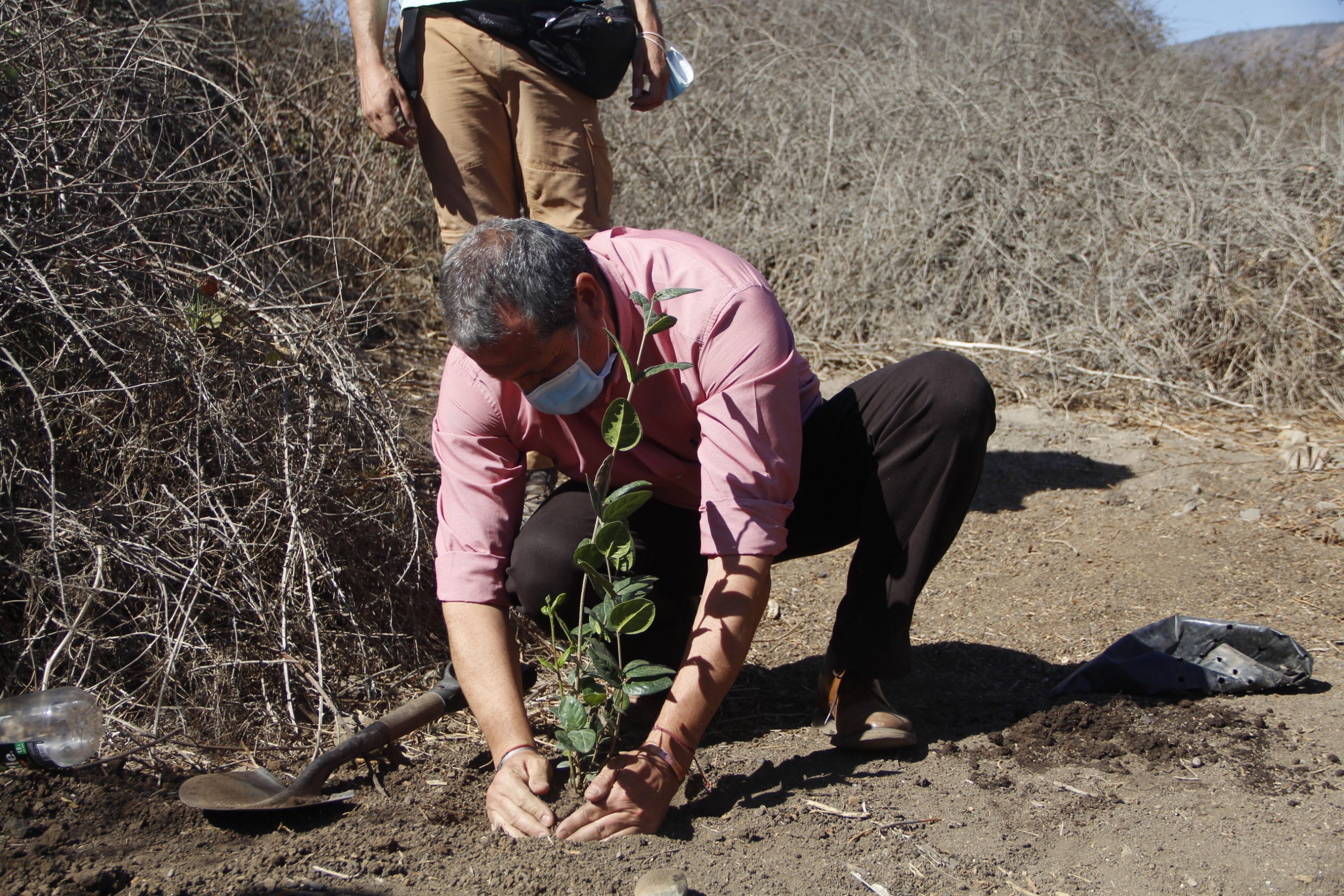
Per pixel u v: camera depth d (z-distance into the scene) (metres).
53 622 2.24
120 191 2.96
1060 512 3.66
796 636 2.84
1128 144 5.89
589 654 1.94
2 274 2.48
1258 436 4.34
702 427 1.85
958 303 5.50
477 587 1.93
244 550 2.34
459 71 3.04
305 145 5.05
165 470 2.50
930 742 2.20
